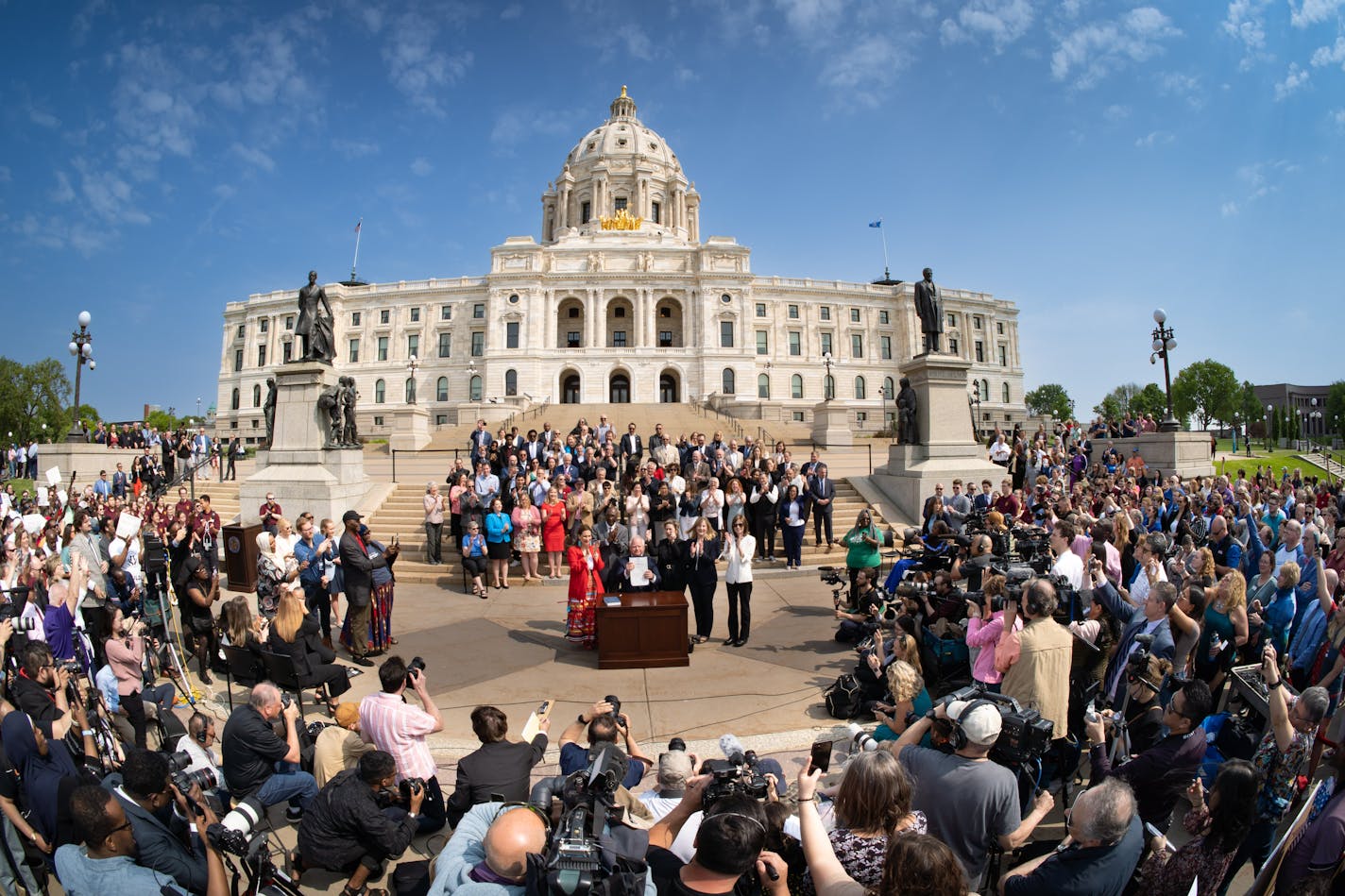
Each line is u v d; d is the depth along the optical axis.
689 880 3.57
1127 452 28.89
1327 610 8.82
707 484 17.59
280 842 6.34
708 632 12.12
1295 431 93.19
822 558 17.91
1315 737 5.53
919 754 4.95
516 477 17.83
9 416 82.31
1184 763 5.51
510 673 10.59
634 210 104.88
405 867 5.75
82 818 4.47
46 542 14.42
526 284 81.94
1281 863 4.29
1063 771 6.46
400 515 20.05
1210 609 9.04
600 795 3.81
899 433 20.86
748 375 82.94
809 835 3.94
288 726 6.87
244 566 15.43
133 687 8.25
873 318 91.44
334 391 19.81
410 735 6.52
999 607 7.52
